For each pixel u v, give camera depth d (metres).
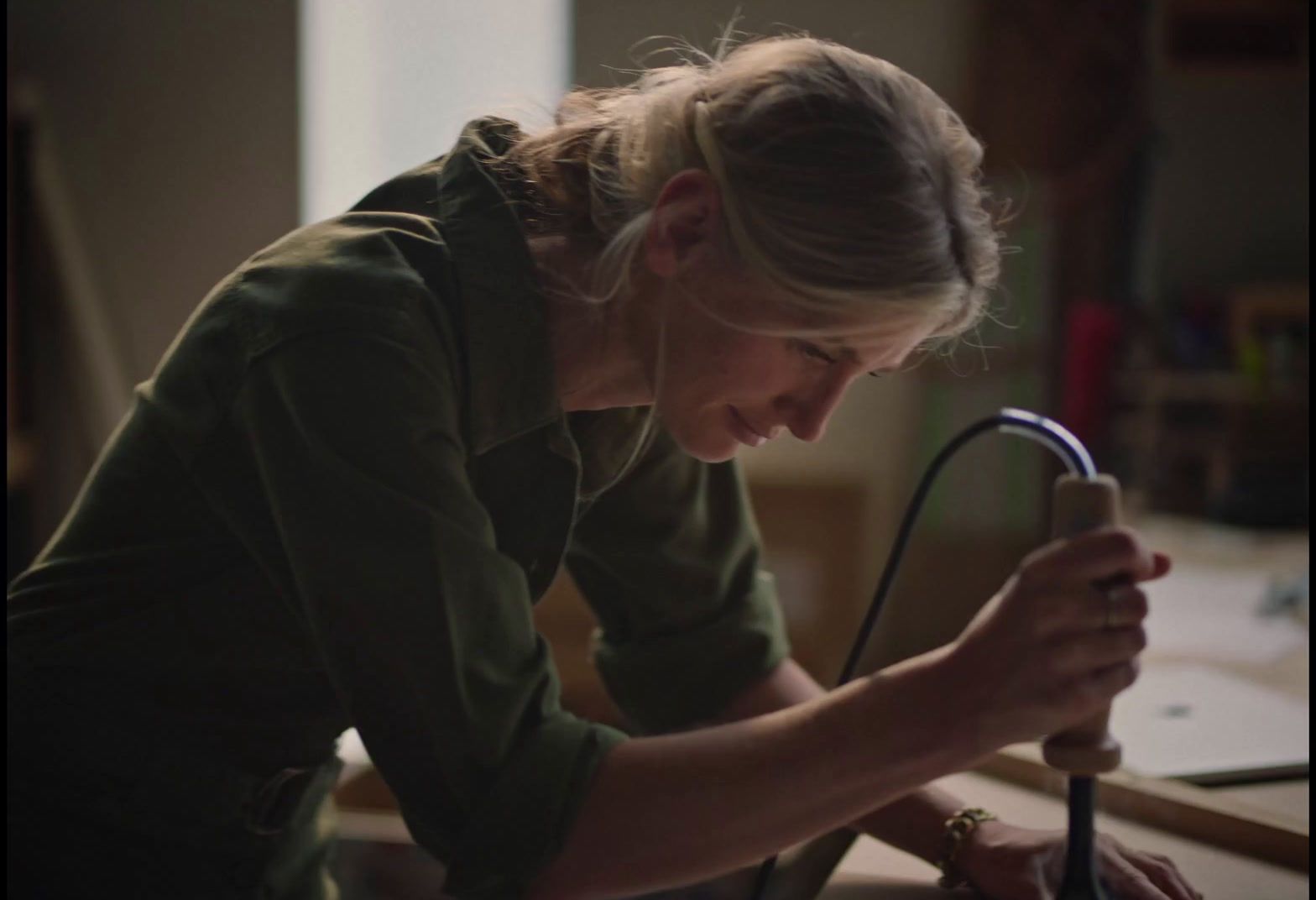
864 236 0.79
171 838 0.97
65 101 3.91
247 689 0.96
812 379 0.87
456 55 3.96
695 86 0.89
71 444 3.71
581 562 1.21
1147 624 1.90
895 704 0.81
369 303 0.85
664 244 0.85
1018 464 3.86
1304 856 1.04
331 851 1.14
